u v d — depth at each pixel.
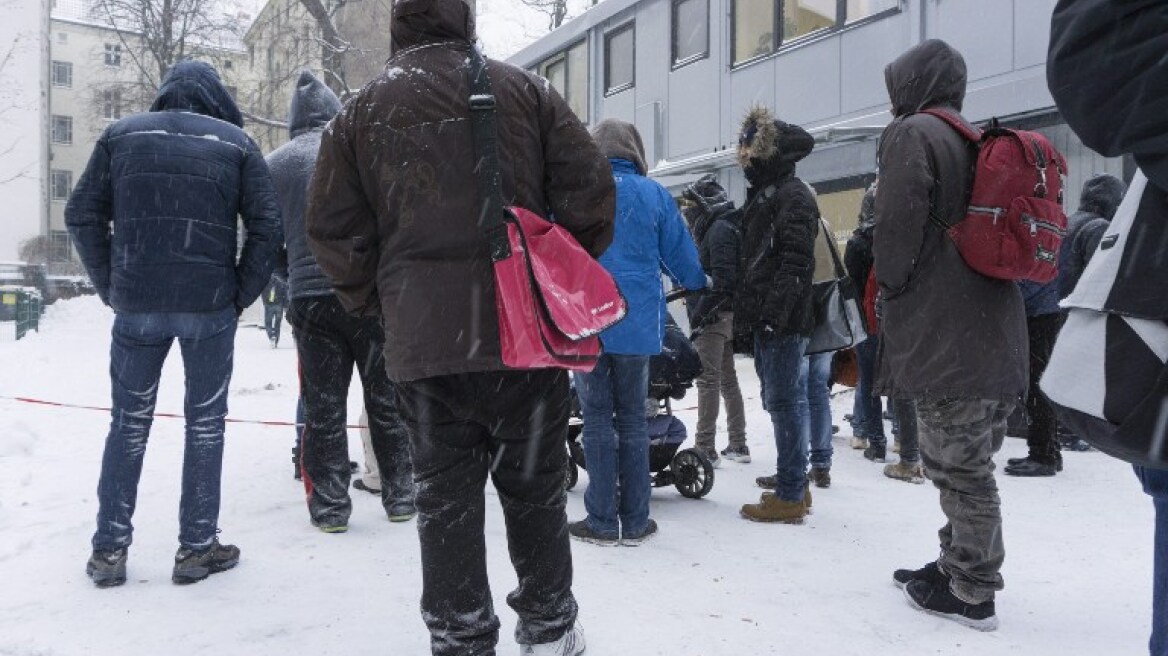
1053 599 3.18
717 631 2.83
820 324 4.50
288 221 3.96
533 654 2.47
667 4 14.16
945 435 2.93
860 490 5.01
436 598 2.30
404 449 4.15
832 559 3.62
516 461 2.40
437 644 2.28
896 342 3.02
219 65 27.94
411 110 2.28
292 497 4.64
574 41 16.77
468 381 2.27
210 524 3.37
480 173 2.23
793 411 4.20
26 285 29.02
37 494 4.74
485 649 2.30
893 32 10.25
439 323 2.19
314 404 3.97
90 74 54.16
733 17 12.92
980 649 2.73
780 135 4.20
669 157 14.18
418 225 2.23
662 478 4.89
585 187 2.41
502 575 3.37
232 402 8.76
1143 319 1.54
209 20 26.81
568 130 2.40
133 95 27.52
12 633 2.84
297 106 4.26
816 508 4.54
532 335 2.11
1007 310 2.93
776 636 2.80
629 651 2.66
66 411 7.64
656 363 4.67
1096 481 5.15
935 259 2.92
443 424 2.31
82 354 13.87
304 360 3.98
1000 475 5.36
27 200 44.19
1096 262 1.66
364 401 4.12
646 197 3.84
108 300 3.42
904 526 4.16
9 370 11.06
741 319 4.30
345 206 2.40
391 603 3.09
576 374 3.89
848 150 10.87
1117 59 1.41
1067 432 6.22
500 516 4.24
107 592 3.22
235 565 3.49
